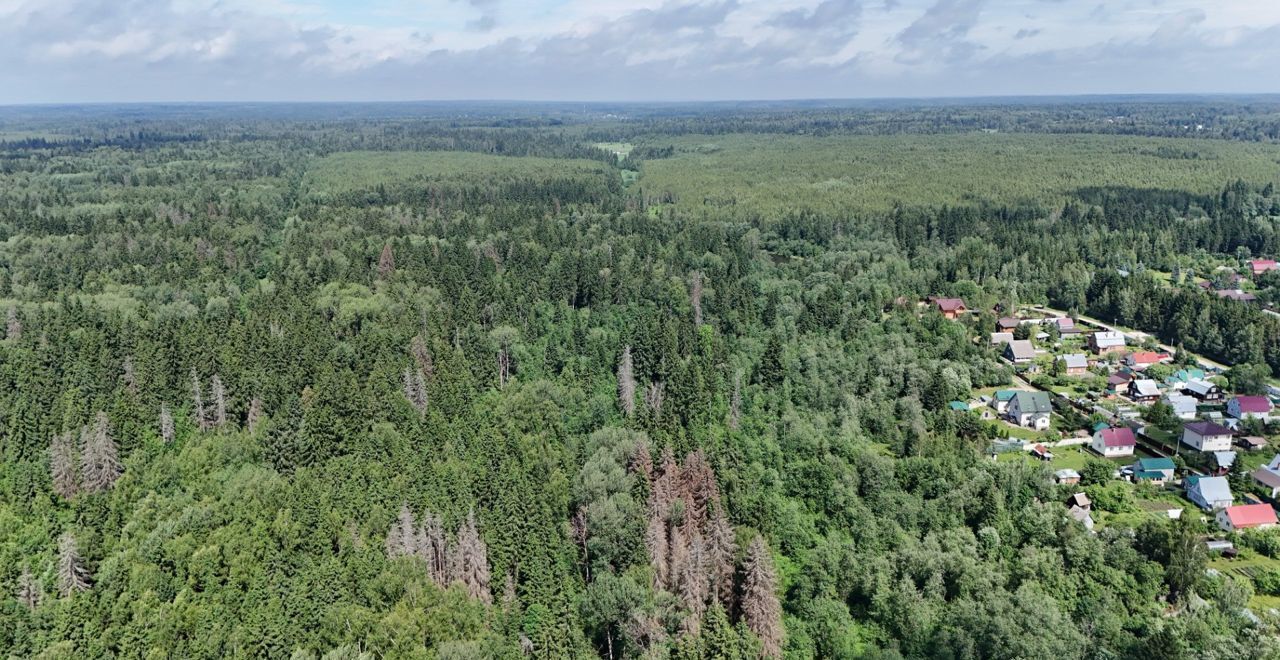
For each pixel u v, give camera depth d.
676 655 85.81
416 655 79.88
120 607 83.50
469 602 89.69
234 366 136.75
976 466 122.62
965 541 108.69
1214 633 91.38
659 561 98.69
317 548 94.44
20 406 122.88
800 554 109.00
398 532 96.31
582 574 102.31
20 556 97.69
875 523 112.56
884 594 98.50
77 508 105.69
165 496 108.00
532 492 104.31
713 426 134.38
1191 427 140.25
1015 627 88.94
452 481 107.31
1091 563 102.38
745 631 87.94
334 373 136.00
